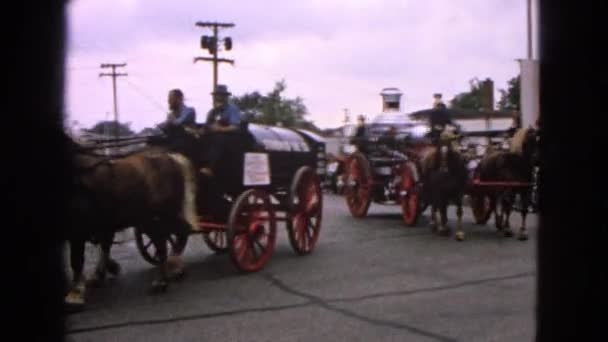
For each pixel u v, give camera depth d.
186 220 8.87
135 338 6.65
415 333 6.67
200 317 7.40
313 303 7.96
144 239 12.70
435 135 13.84
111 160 8.17
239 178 10.03
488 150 14.05
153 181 8.41
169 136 9.49
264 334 6.72
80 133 8.34
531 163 12.90
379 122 17.73
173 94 9.68
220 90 10.27
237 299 8.22
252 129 10.79
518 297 8.07
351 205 16.64
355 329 6.84
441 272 9.70
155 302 8.11
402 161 15.79
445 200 13.32
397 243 12.45
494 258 10.80
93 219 7.77
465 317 7.24
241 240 9.71
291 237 10.98
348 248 11.88
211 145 9.73
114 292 8.66
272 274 9.65
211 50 41.66
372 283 8.98
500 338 6.47
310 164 11.73
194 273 9.84
